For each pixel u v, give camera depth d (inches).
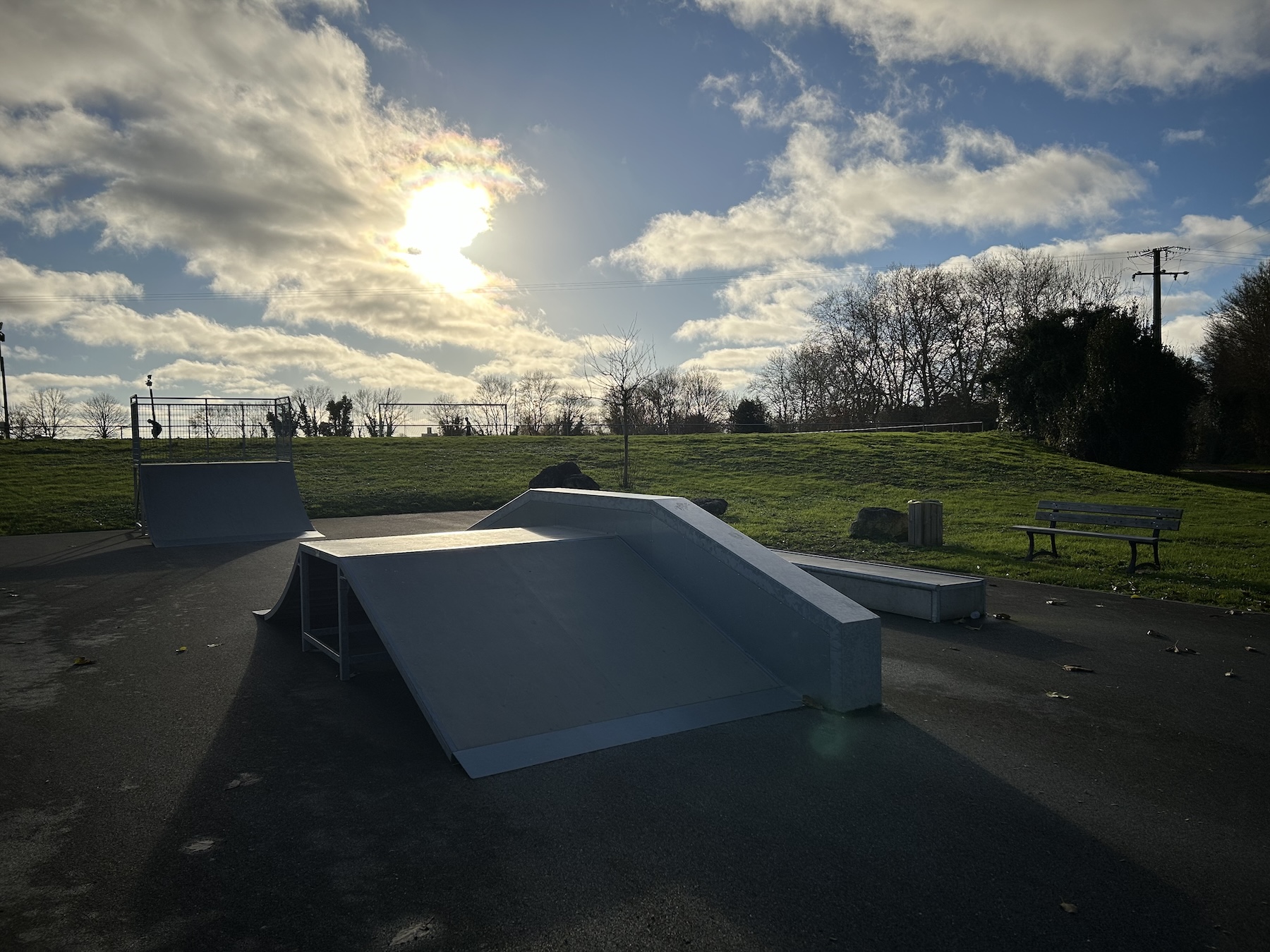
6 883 133.9
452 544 265.9
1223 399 1642.5
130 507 781.9
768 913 124.8
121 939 117.6
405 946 115.6
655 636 238.5
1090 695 237.9
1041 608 362.3
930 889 132.3
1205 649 290.7
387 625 213.0
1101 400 1114.1
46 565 501.7
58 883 133.9
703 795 167.3
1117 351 1115.9
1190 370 1149.1
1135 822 157.6
